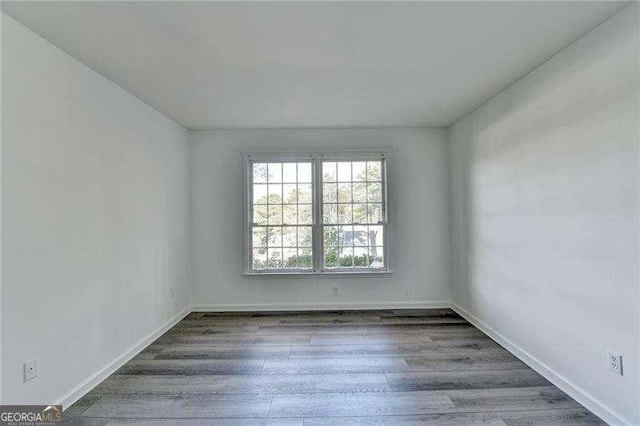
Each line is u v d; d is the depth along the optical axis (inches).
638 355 75.8
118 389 102.1
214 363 119.5
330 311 180.2
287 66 106.3
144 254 136.1
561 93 98.0
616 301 80.9
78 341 98.0
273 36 88.4
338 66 106.9
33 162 84.1
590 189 88.0
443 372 111.0
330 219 184.1
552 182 102.2
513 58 102.5
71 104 97.2
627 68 76.9
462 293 169.3
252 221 184.2
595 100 85.9
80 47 92.5
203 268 182.4
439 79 118.0
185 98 133.3
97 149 108.3
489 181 140.3
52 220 89.6
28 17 78.3
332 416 88.0
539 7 76.7
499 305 133.9
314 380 106.7
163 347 134.2
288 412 89.9
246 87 123.1
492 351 127.2
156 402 94.9
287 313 177.6
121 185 121.0
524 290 117.1
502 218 130.7
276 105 143.5
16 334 78.8
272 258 183.9
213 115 156.3
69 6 74.1
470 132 156.9
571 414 87.4
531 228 112.9
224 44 92.2
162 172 152.6
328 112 154.5
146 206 138.3
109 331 112.5
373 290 183.6
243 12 77.4
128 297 124.1
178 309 166.6
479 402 93.4
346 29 85.4
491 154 138.3
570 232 95.2
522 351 118.7
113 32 85.1
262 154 181.6
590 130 87.7
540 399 94.5
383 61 103.7
